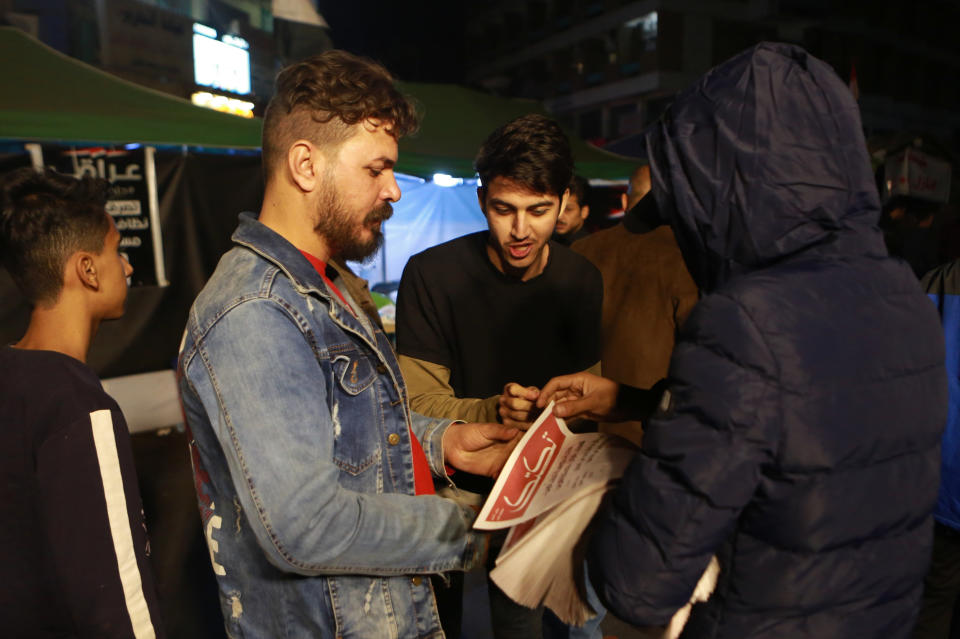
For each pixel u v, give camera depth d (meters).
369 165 1.00
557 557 1.01
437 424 1.35
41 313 1.21
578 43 33.62
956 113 38.16
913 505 0.92
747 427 0.81
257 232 1.00
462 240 1.75
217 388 0.90
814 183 0.87
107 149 4.46
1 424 1.08
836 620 0.88
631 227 1.96
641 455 0.91
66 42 9.02
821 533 0.85
